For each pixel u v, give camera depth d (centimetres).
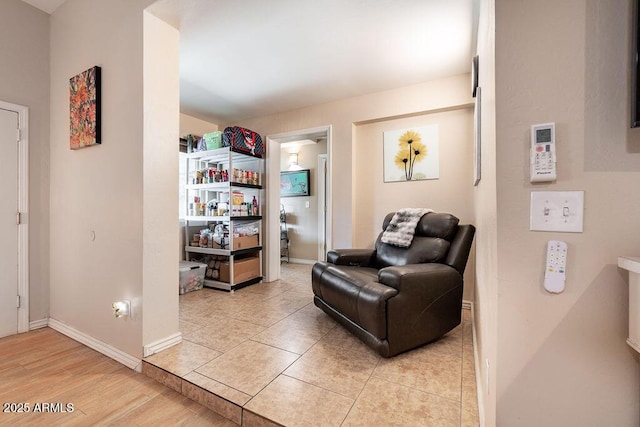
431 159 291
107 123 195
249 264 353
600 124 75
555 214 77
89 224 208
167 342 186
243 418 130
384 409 130
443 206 287
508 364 83
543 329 80
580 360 77
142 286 174
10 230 224
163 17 183
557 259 77
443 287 194
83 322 213
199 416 136
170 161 189
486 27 119
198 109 359
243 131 346
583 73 76
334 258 264
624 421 74
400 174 305
